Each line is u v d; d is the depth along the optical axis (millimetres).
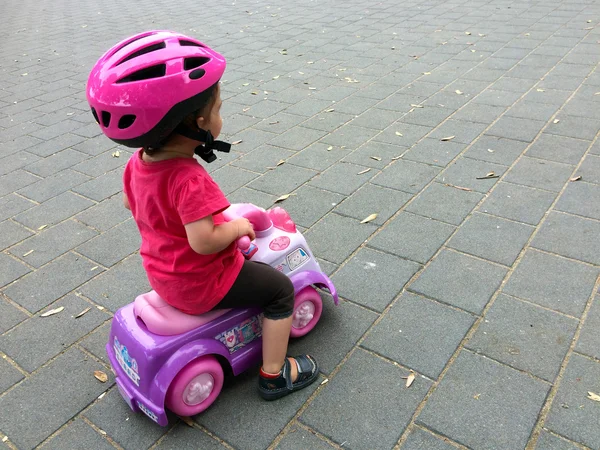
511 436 1852
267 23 8266
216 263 1860
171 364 1896
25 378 2297
